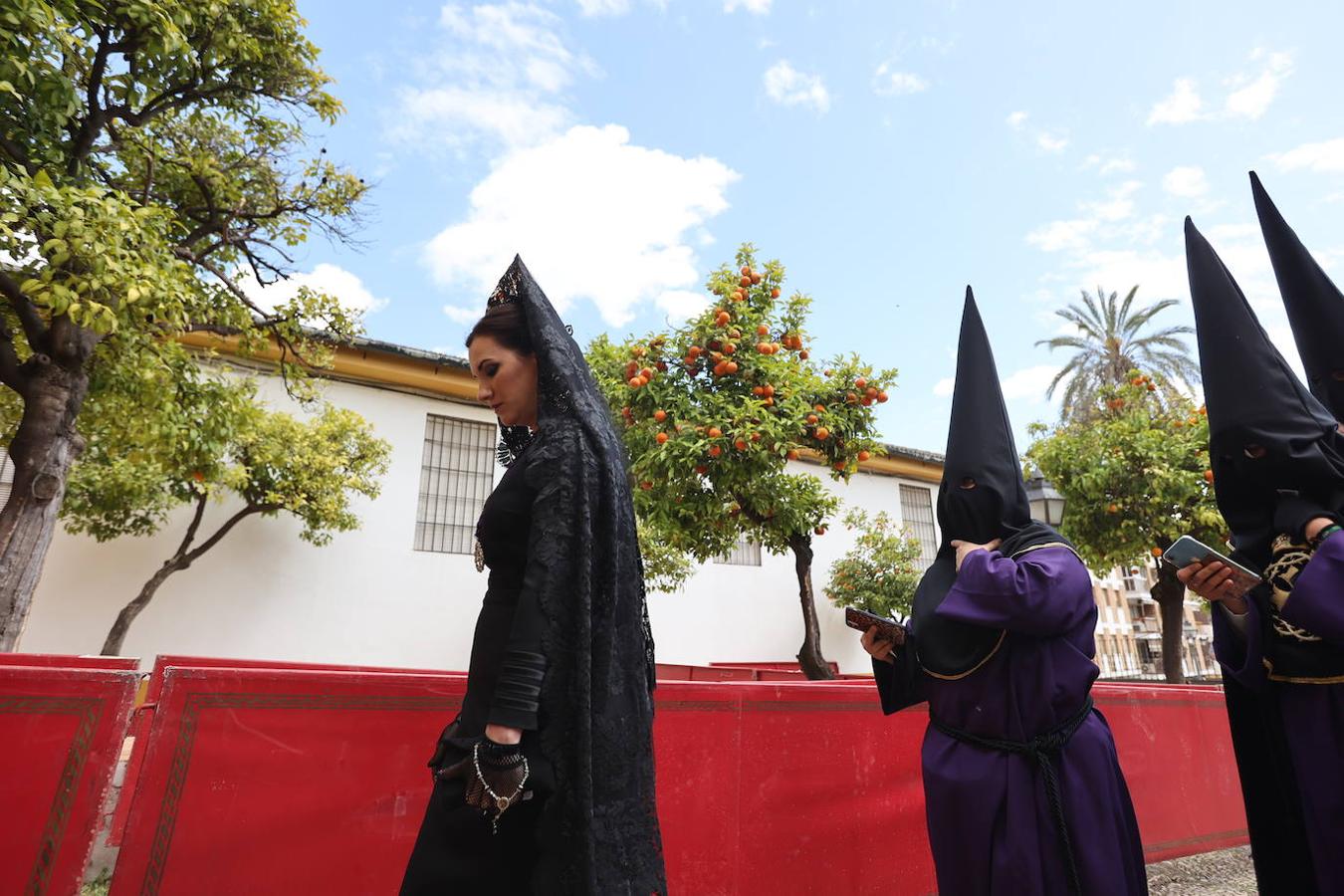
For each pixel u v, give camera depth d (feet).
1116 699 14.12
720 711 10.00
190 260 19.49
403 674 8.27
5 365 16.42
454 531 35.88
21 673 6.18
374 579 33.53
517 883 4.81
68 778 6.21
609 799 4.69
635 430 17.54
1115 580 88.63
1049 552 7.11
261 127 20.34
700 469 16.90
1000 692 6.97
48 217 12.97
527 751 4.49
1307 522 6.32
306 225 22.15
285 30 19.06
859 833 10.82
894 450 49.49
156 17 15.51
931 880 11.33
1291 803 6.84
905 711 11.80
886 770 11.33
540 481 5.07
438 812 4.98
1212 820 14.97
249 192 21.84
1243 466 6.81
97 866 10.09
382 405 35.17
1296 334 7.54
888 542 44.29
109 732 6.44
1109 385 36.27
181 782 7.00
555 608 4.65
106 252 13.50
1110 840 6.45
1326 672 6.17
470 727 5.02
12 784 6.01
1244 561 6.93
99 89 16.74
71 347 16.60
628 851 4.70
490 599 5.41
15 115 15.12
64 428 16.57
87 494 25.14
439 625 34.40
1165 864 13.92
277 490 28.55
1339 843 5.97
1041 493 23.08
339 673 7.93
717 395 17.37
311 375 32.50
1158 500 27.37
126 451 23.04
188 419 20.01
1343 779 5.99
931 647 7.42
